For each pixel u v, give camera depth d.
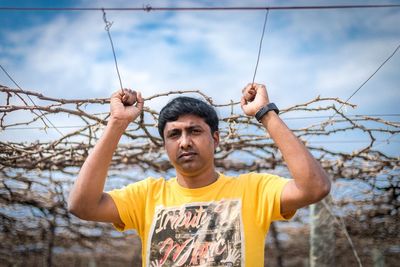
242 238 1.96
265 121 2.06
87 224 7.39
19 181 5.65
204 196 2.07
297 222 7.39
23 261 8.02
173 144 2.09
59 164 5.17
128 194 2.17
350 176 5.49
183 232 2.00
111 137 2.11
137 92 2.29
